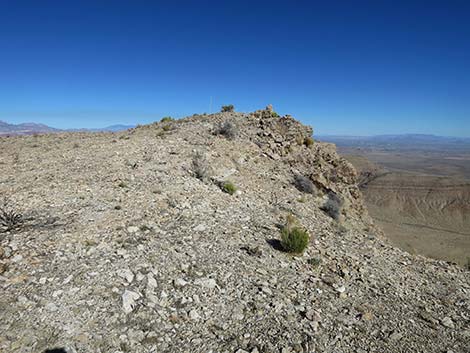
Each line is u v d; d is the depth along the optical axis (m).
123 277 3.45
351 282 4.52
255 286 3.87
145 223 4.80
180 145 9.90
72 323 2.74
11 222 4.11
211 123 12.79
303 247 4.99
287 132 12.43
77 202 5.16
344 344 3.20
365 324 3.60
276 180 9.09
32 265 3.36
